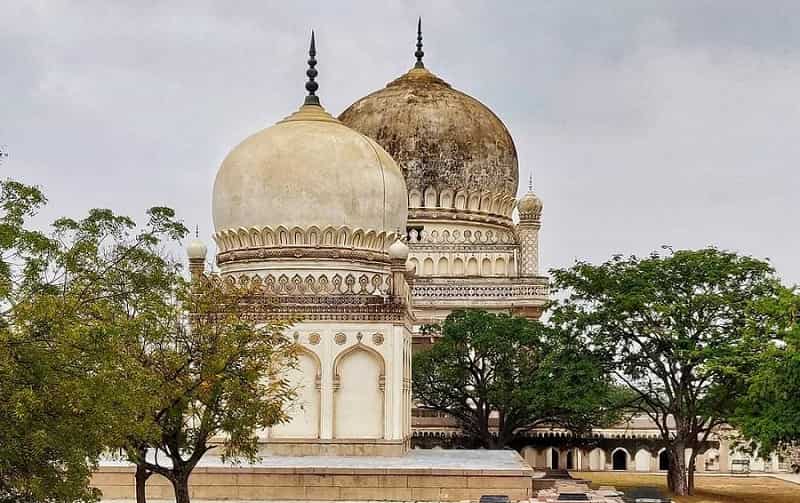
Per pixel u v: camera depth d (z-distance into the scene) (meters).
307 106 54.94
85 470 25.56
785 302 46.59
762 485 60.56
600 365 54.84
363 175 51.34
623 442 69.50
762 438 44.69
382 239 51.78
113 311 29.80
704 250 53.75
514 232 74.44
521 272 70.12
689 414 53.59
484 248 70.69
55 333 24.94
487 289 69.19
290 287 48.00
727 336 52.88
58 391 24.77
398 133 72.38
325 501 40.78
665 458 70.00
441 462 44.41
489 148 73.25
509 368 60.91
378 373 46.66
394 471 41.00
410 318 50.69
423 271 70.38
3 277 24.97
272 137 52.19
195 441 34.44
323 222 50.41
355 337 46.62
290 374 46.44
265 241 50.72
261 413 33.84
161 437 32.72
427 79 76.56
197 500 40.91
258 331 35.00
